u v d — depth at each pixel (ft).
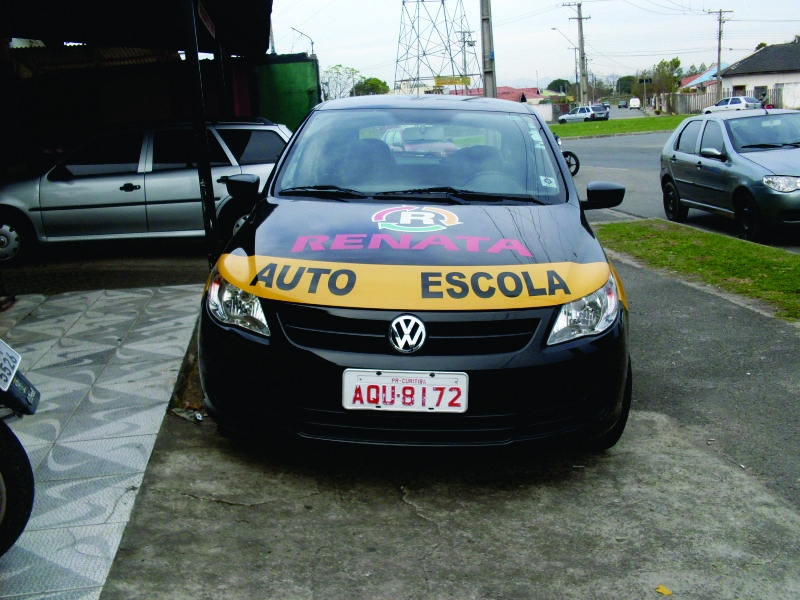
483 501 11.21
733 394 15.38
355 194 14.24
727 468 12.27
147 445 12.49
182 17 17.51
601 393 11.29
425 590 9.11
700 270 25.79
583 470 12.19
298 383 10.78
